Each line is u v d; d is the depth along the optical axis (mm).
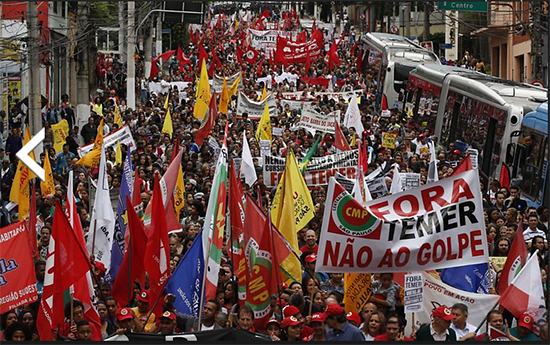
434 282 18578
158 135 45125
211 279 19391
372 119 58531
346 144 36062
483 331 18391
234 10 175250
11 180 36844
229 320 18922
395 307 19469
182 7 85750
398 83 71562
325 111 56188
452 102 51094
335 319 17422
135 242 20422
